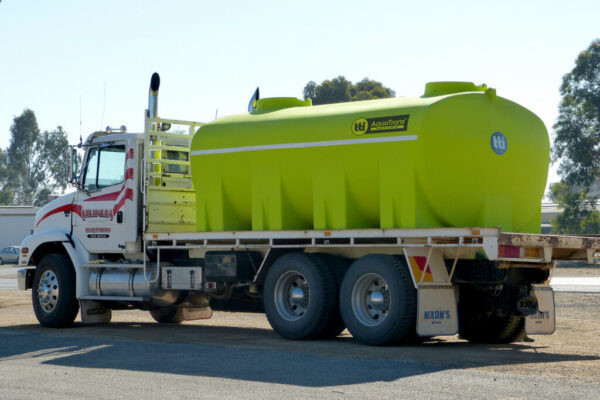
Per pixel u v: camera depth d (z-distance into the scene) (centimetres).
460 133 1181
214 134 1384
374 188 1216
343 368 945
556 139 6675
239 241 1342
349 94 7362
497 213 1223
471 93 1209
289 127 1300
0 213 7281
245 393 788
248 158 1338
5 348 1187
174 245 1412
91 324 1603
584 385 830
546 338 1343
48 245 1617
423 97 1233
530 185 1280
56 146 11956
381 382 848
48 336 1348
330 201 1251
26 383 856
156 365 978
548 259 1155
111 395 783
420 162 1162
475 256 1166
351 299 1198
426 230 1139
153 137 1495
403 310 1143
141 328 1514
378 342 1167
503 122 1232
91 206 1526
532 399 758
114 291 1495
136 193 1473
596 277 3697
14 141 11869
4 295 2528
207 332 1420
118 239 1487
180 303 1501
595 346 1229
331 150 1247
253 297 1383
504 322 1263
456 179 1184
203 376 891
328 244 1241
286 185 1304
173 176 1518
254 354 1076
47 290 1541
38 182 11900
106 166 1519
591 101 6569
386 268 1161
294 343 1218
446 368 948
